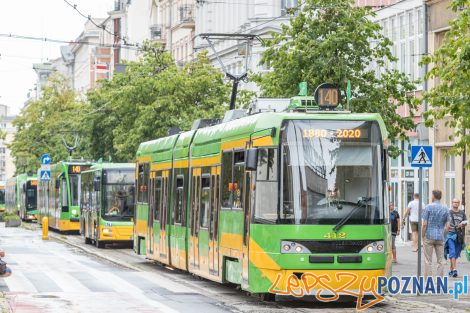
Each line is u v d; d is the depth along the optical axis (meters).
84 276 36.69
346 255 26.33
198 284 34.19
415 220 45.94
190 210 35.34
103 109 88.19
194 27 108.06
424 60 27.11
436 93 26.56
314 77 42.06
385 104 42.84
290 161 26.64
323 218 26.36
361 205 26.61
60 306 26.38
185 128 72.62
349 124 26.97
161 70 76.88
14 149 132.12
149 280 35.16
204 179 33.50
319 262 26.20
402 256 47.59
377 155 26.91
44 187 90.44
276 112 27.58
